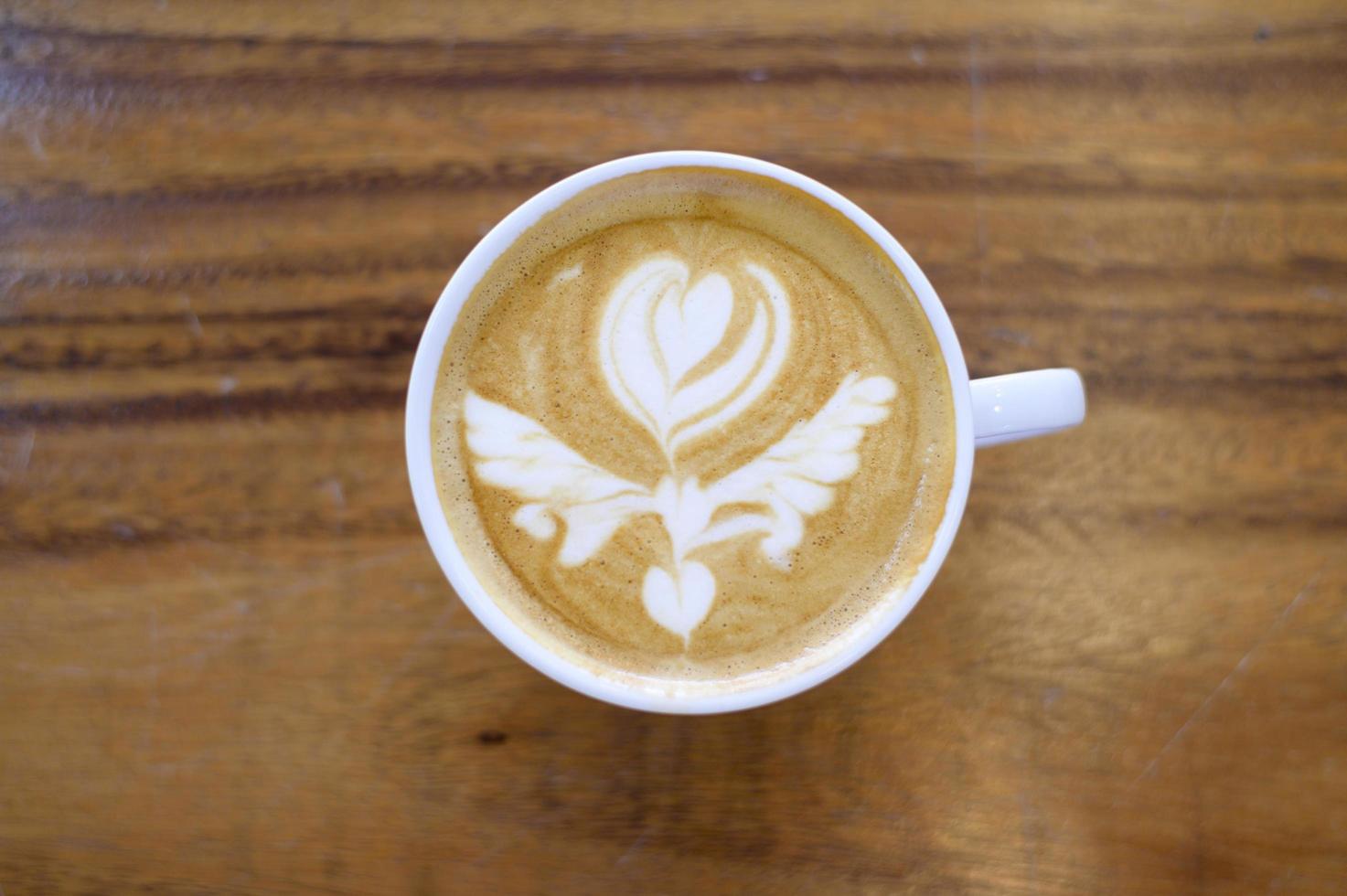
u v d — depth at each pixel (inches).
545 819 11.5
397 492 11.7
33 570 11.6
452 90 11.9
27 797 11.5
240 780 11.5
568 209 11.1
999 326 11.9
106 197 11.9
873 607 10.8
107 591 11.6
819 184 11.2
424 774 11.5
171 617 11.6
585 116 11.9
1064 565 11.8
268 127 11.9
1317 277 11.9
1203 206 12.0
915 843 11.5
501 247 10.9
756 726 11.6
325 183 11.9
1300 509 11.8
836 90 12.0
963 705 11.7
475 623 11.6
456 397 11.0
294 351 11.8
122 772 11.5
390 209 11.9
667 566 10.9
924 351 11.0
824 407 11.0
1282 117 12.0
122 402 11.7
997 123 12.0
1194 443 11.8
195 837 11.4
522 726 11.6
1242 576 11.8
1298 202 12.0
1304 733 11.6
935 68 12.0
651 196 11.2
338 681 11.6
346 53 12.0
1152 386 11.9
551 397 11.0
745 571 10.9
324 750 11.5
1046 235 11.9
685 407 11.0
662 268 11.2
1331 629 11.7
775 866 11.5
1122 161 12.0
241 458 11.7
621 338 11.1
